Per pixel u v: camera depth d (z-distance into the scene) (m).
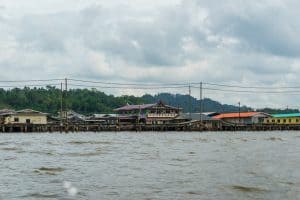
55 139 80.38
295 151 49.91
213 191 23.22
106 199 21.31
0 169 31.50
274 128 158.00
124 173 29.70
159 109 160.75
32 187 24.17
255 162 36.50
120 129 133.38
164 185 24.97
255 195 22.25
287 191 23.20
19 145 60.31
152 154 45.22
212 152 48.28
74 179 26.97
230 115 186.25
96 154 44.81
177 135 108.50
